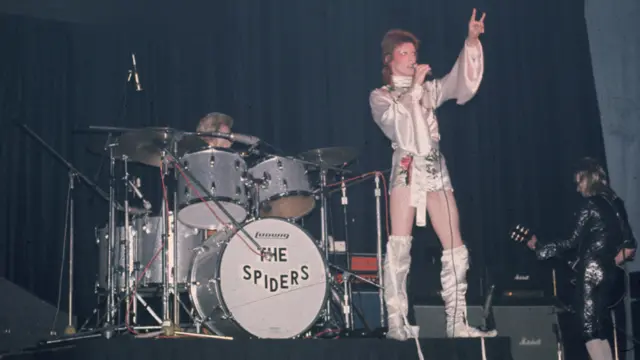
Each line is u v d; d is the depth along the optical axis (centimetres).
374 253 561
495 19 657
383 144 634
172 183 570
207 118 548
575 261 495
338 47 642
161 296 533
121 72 627
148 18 634
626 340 561
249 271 448
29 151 601
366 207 624
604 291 479
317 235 617
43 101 611
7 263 584
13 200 592
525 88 653
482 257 625
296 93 634
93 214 608
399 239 416
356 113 636
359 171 629
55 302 592
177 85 630
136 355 376
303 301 451
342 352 391
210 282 446
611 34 652
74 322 562
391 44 442
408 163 415
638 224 620
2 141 597
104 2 625
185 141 507
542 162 644
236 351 384
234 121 625
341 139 632
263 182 492
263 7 642
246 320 441
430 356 398
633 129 637
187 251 504
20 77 609
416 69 421
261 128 627
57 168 605
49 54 618
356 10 647
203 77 632
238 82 631
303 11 643
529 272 506
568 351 491
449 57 648
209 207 470
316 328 503
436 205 421
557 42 657
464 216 631
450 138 641
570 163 641
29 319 542
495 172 640
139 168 615
